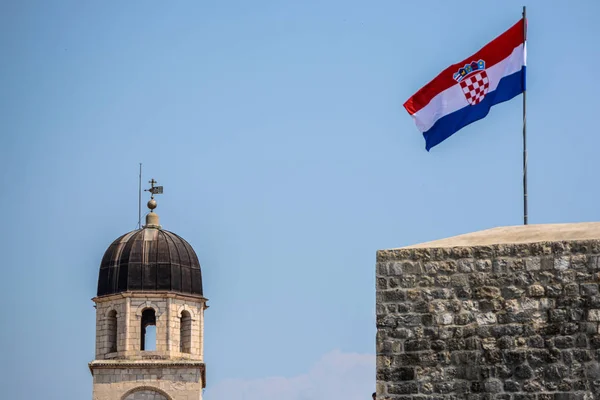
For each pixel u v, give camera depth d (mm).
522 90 92125
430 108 94562
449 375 80812
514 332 80312
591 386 78875
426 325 81562
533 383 79625
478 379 80375
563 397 79125
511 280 80875
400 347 81625
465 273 81625
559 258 80500
